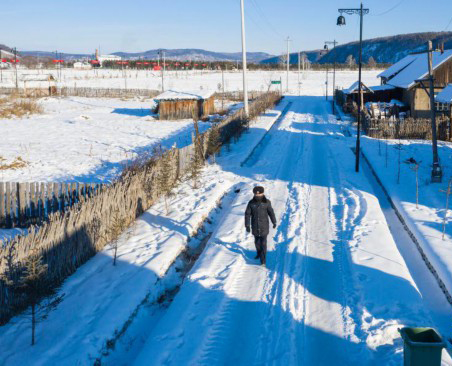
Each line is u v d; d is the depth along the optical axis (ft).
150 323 27.25
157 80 347.77
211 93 154.81
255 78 381.40
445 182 56.95
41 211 43.37
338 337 24.09
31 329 24.93
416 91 113.19
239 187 58.59
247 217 33.47
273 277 31.63
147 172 48.75
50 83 232.12
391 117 120.98
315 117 147.23
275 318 26.08
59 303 27.66
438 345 18.43
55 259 29.86
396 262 33.14
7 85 256.73
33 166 72.08
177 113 144.15
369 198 51.21
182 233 39.75
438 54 124.98
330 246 37.19
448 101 84.33
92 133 111.96
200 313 26.61
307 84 334.65
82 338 23.58
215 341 23.90
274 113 155.84
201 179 61.36
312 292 29.25
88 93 238.89
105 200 37.14
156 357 22.15
